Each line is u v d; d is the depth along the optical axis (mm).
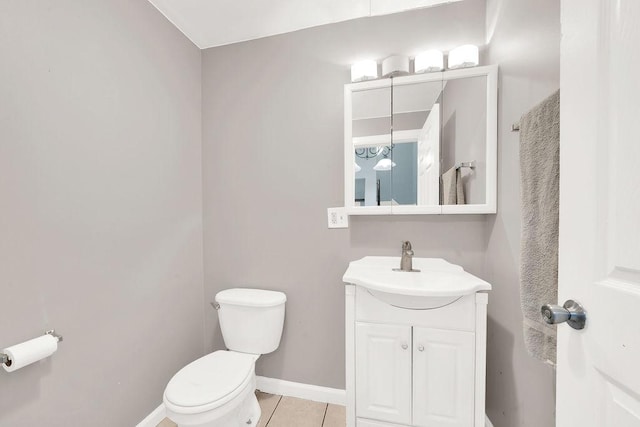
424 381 1131
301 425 1403
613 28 462
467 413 1092
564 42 568
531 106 962
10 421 854
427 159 1416
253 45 1682
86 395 1076
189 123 1668
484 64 1384
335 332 1579
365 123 1486
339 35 1553
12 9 859
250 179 1690
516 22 1084
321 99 1577
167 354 1485
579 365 529
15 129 870
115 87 1206
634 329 425
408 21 1467
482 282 1099
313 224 1598
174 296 1540
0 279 833
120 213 1229
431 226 1457
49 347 877
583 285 518
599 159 486
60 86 993
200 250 1754
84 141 1077
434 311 1115
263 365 1682
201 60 1770
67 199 1017
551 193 703
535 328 750
